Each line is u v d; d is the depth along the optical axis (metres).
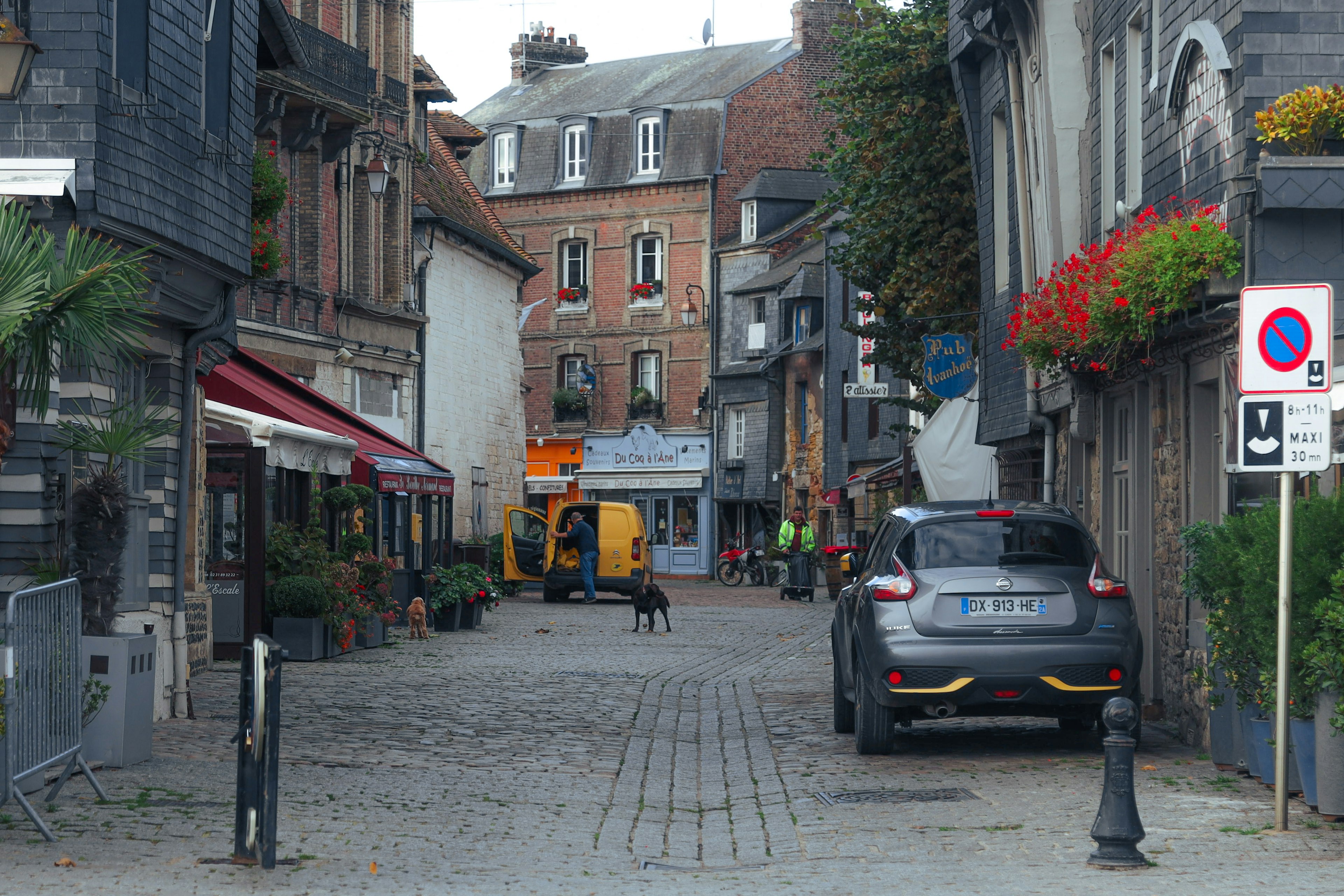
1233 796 9.43
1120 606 11.22
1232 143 11.34
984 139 21.91
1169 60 13.14
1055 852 7.92
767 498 57.53
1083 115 17.19
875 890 7.07
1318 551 8.77
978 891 6.94
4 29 11.04
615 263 62.97
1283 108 10.76
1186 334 12.25
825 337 52.47
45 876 6.91
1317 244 10.75
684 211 61.53
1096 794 9.68
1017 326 14.27
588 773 11.12
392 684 16.72
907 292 26.58
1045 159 17.47
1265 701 9.20
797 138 62.28
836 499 50.00
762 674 19.55
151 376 13.71
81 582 10.45
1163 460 13.47
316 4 30.80
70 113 11.51
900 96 26.56
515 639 24.17
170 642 13.55
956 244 26.16
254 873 7.16
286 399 23.62
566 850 8.31
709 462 60.66
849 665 12.78
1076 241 17.28
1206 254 10.87
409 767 11.00
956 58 22.11
